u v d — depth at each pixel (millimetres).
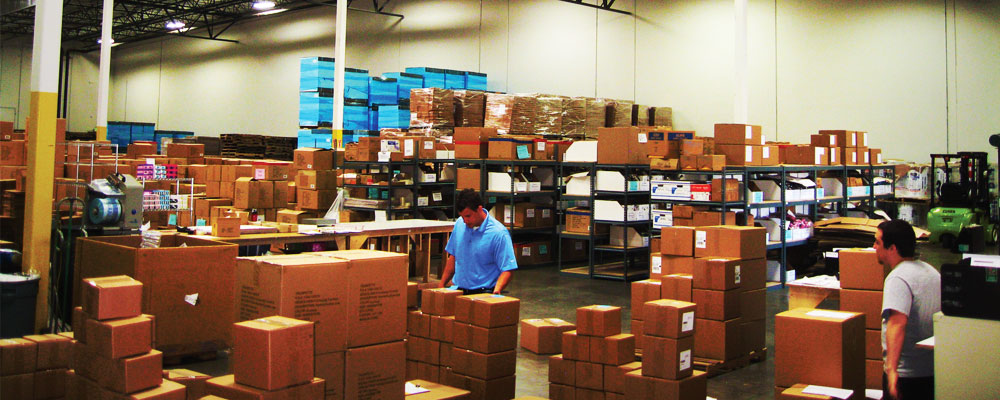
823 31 13156
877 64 12688
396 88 15867
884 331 3506
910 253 3520
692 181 9766
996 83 11719
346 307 3227
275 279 3064
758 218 9594
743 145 8914
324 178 10438
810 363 3361
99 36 28766
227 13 23734
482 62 17656
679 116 14531
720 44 13922
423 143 11078
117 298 3004
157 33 27500
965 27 11930
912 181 12367
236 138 19359
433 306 4621
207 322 5457
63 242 6008
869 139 12852
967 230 11344
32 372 3688
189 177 11805
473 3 17828
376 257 3379
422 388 3846
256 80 24031
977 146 11930
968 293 2539
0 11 6836
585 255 11984
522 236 12125
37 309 5543
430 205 11344
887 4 12570
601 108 14078
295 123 22500
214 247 5480
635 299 5586
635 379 3836
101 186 6031
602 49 15562
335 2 20969
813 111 13273
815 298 4934
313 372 2867
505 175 10953
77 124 31328
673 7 14555
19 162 8930
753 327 5660
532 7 16719
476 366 4320
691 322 3818
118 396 2893
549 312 7707
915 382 3426
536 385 5074
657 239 8516
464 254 5180
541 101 13367
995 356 2490
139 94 30109
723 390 4980
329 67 15695
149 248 5152
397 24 19531
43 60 5688
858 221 9812
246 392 2725
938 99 12188
